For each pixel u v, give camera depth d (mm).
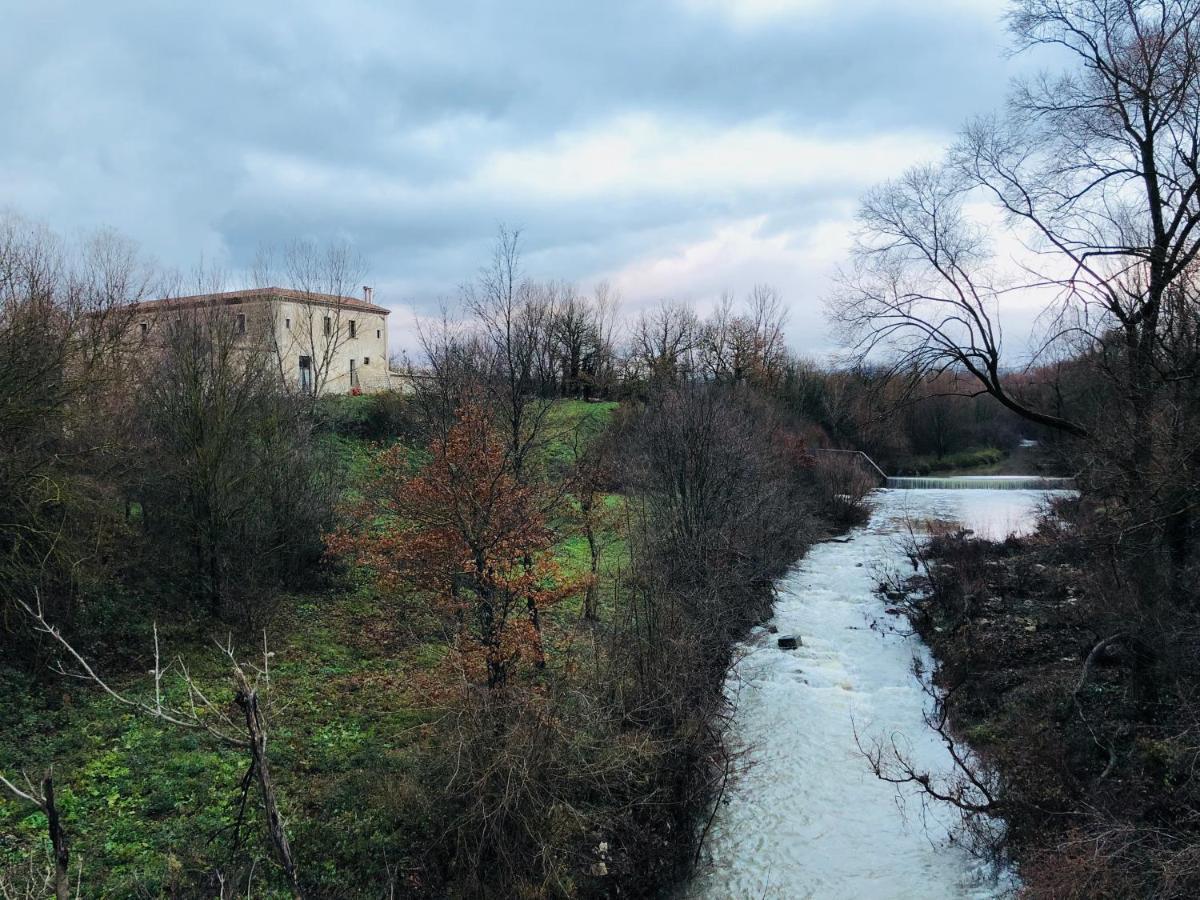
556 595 15352
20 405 14016
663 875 12727
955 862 13211
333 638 19234
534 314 40500
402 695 16328
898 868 13156
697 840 13977
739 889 12773
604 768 11930
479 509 13711
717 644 18375
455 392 19344
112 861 10117
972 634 21406
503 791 11055
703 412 25625
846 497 44625
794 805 15117
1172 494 14055
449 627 14641
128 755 12711
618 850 12492
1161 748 12961
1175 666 14000
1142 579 14820
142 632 16828
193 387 18312
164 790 11836
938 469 72000
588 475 21031
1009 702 17359
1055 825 12445
